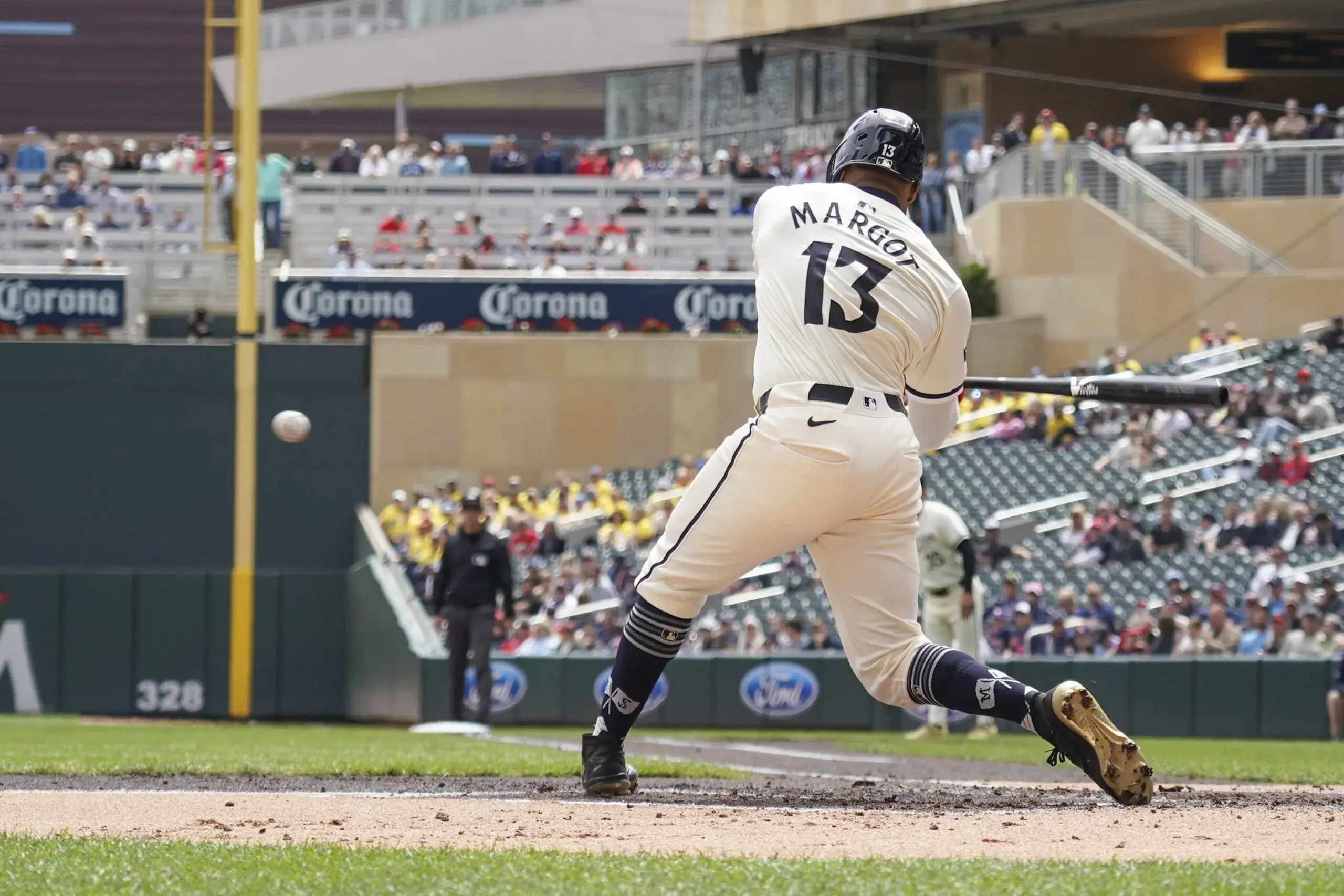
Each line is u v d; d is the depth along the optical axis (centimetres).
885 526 1838
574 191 10719
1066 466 8138
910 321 1811
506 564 5325
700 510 1872
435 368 8662
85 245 9869
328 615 7762
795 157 11662
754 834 1666
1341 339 9212
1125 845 1589
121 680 7575
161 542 7875
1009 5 11925
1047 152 10412
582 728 6028
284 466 7969
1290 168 10156
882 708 5972
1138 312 10119
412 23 16388
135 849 1508
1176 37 13125
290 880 1317
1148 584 6906
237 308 9731
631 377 8800
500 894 1250
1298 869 1371
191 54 18850
